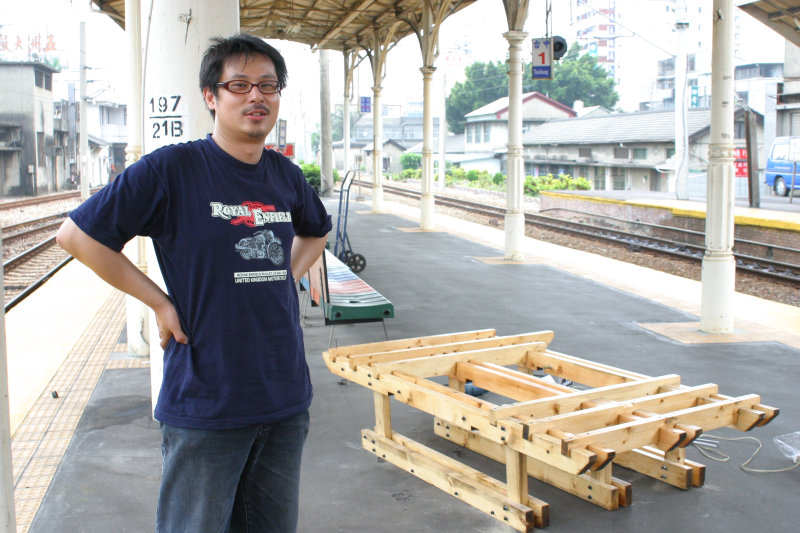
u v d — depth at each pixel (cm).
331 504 402
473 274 1223
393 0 1942
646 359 704
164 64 477
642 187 4059
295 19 2275
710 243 811
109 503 400
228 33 482
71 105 4978
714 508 402
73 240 231
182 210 238
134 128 689
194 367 240
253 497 262
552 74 1344
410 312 916
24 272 1466
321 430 514
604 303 990
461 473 418
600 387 454
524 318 889
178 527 247
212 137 252
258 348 244
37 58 5344
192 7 471
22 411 548
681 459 436
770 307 980
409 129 9312
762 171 3031
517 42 1316
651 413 398
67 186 5172
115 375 643
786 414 552
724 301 809
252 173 250
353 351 511
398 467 454
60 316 902
